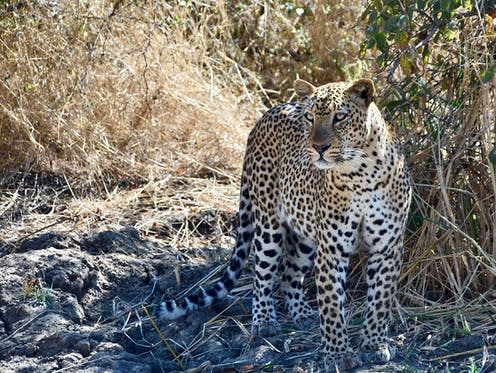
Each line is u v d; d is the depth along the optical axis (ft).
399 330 27.94
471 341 26.76
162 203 37.09
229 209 36.63
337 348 26.20
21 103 38.50
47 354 28.09
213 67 43.73
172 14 42.14
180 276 31.71
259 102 43.68
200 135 40.88
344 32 45.01
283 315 29.96
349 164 25.18
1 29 39.32
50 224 35.40
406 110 30.55
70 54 39.22
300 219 27.89
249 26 46.14
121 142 40.01
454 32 29.43
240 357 27.35
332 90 25.26
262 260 29.19
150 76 40.83
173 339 28.81
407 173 26.40
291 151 28.50
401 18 28.12
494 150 27.71
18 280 30.53
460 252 28.43
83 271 31.12
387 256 26.13
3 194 37.45
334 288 26.20
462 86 29.50
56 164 38.75
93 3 40.29
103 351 27.91
